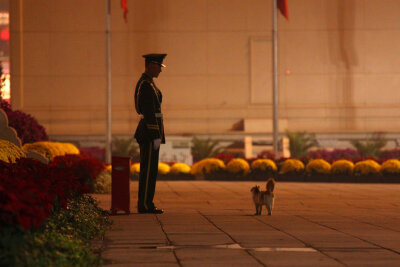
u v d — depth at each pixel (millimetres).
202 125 41844
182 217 10648
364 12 42312
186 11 42281
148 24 42094
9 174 7762
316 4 42375
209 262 6168
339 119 41906
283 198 16000
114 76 41781
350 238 7938
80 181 10234
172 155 37000
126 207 10961
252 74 42250
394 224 9633
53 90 41719
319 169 25094
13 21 41719
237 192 18453
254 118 41906
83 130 41406
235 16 42406
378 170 24547
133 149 36750
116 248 7051
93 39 41969
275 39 31047
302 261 6246
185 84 42125
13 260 4738
